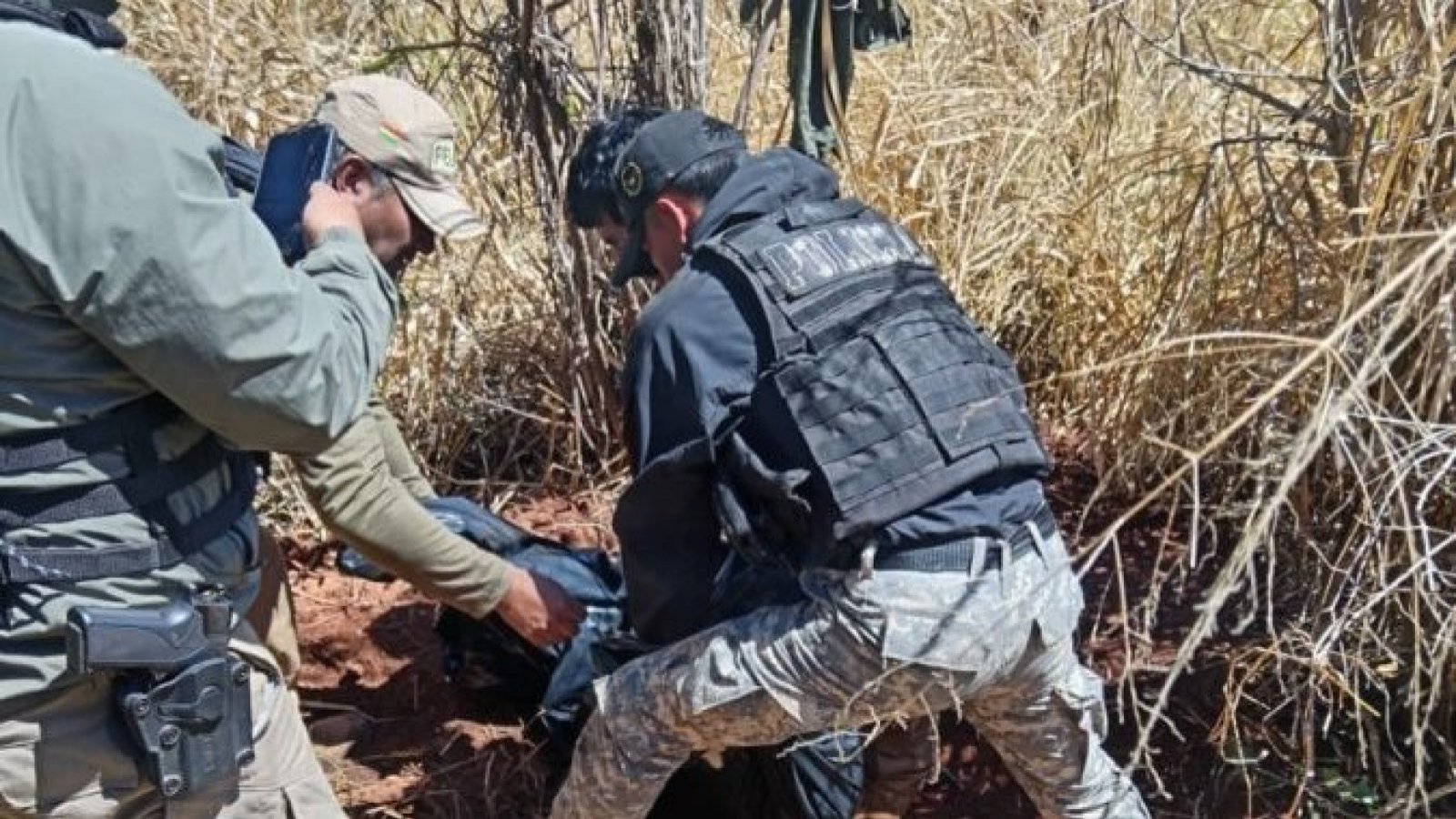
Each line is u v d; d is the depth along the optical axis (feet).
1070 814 8.75
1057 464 13.20
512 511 13.44
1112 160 12.51
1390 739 9.70
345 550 11.29
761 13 11.33
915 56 15.31
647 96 11.66
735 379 8.01
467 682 11.03
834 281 8.09
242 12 14.42
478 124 13.23
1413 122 8.63
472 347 13.98
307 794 7.47
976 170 14.43
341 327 6.61
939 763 9.15
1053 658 8.34
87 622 6.44
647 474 8.19
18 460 6.35
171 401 6.58
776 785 9.58
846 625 8.02
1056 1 14.69
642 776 8.73
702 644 8.43
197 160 6.17
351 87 7.85
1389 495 8.54
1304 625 10.03
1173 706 10.61
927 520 7.89
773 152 8.64
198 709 6.73
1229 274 11.00
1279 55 12.84
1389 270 8.30
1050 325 14.03
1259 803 10.14
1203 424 11.24
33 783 6.66
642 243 8.84
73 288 6.06
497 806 10.54
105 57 6.18
